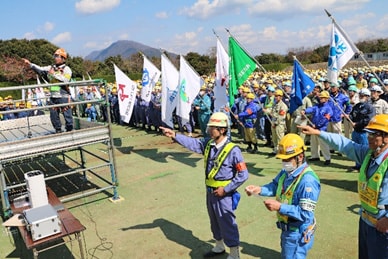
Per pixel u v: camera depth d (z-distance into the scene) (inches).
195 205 259.0
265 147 432.1
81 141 259.1
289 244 128.5
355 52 293.4
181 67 355.6
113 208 265.7
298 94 307.6
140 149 462.3
